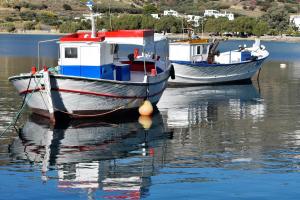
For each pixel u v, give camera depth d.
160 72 34.75
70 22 157.25
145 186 17.62
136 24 124.69
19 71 51.75
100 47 27.42
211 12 181.50
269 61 72.81
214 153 21.70
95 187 17.52
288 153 21.77
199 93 40.16
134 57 34.84
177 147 22.70
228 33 154.38
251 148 22.56
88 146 22.66
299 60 75.00
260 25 157.50
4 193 16.92
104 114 28.22
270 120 29.03
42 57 70.75
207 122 28.36
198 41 44.53
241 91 41.72
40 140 23.55
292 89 43.03
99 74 27.58
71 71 27.81
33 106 27.78
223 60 47.81
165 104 34.47
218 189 17.41
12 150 21.81
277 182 18.12
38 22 172.25
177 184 17.84
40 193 16.97
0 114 29.17
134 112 29.97
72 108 27.05
